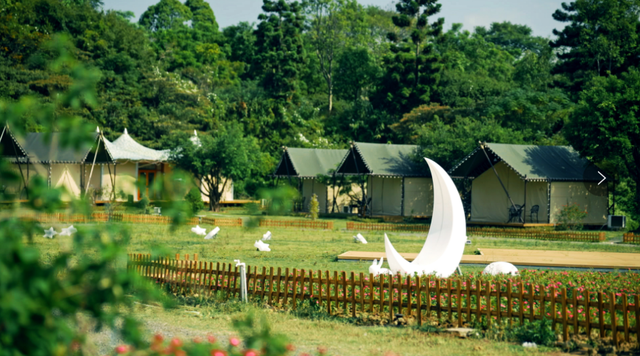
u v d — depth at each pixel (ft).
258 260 66.39
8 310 10.84
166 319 35.45
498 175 135.54
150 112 235.61
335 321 35.55
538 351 28.55
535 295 32.07
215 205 170.30
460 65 298.35
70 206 12.55
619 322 30.99
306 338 31.09
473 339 30.99
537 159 134.10
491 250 78.23
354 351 28.40
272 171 205.57
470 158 135.13
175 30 334.85
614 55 209.56
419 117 230.07
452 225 49.03
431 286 35.14
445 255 48.03
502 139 151.53
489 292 33.14
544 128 199.62
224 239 92.22
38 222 12.62
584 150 124.67
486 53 333.21
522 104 199.93
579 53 217.15
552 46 229.45
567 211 126.41
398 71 257.55
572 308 32.12
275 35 280.51
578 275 49.21
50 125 12.01
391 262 45.24
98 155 149.28
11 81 201.26
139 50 263.29
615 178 134.31
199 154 166.91
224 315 36.94
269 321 35.12
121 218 107.04
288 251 76.84
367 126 259.39
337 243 90.22
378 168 153.99
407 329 33.17
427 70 257.34
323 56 322.14
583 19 219.61
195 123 240.12
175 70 285.23
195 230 95.09
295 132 252.21
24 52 226.58
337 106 301.02
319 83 319.27
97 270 12.40
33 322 11.71
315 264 63.26
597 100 120.37
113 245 12.35
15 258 11.54
